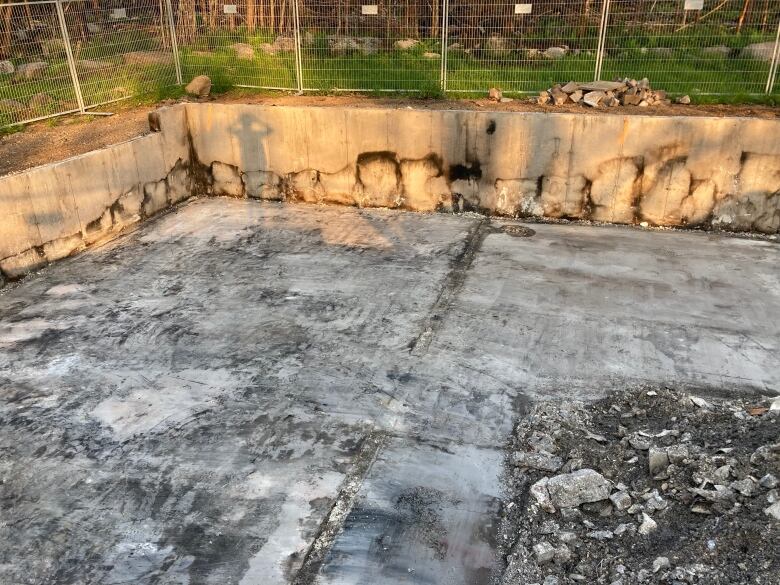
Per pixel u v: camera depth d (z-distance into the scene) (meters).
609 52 9.59
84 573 3.27
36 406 4.48
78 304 5.85
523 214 7.78
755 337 5.21
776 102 7.74
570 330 5.35
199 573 3.27
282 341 5.24
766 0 9.13
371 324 5.48
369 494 3.74
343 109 7.79
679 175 7.16
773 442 3.70
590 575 3.14
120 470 3.93
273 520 3.57
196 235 7.38
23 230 6.29
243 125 8.19
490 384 4.69
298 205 8.34
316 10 10.84
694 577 2.98
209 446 4.11
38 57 9.75
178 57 9.73
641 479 3.64
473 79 8.98
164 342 5.24
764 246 6.88
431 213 7.99
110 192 7.23
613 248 6.88
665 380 4.69
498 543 3.43
